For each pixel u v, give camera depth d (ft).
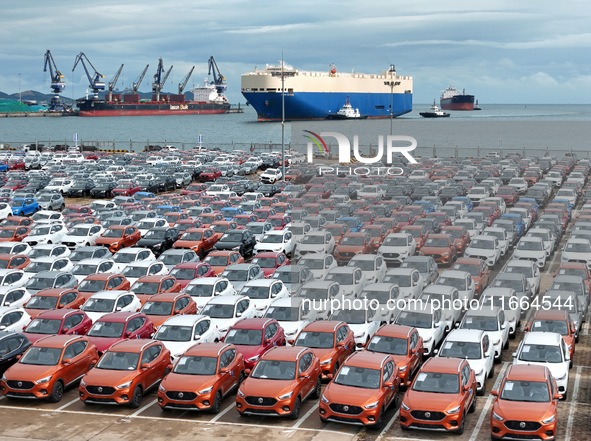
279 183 214.48
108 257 120.78
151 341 72.49
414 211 141.69
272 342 77.56
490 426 62.75
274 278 99.25
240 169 274.98
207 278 99.96
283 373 66.13
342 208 150.20
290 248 130.82
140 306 92.73
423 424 60.90
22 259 118.21
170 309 87.86
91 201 209.77
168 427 63.67
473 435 61.77
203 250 135.74
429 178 194.08
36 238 140.97
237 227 146.51
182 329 77.92
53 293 91.56
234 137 557.74
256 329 77.15
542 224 130.41
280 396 63.93
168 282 99.91
